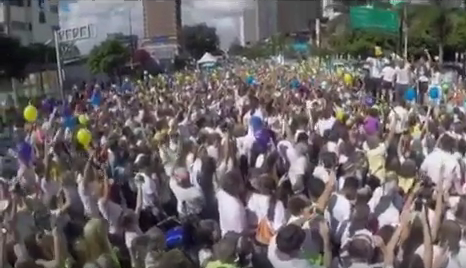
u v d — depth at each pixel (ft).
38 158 33.83
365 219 21.59
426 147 36.29
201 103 67.82
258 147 35.65
